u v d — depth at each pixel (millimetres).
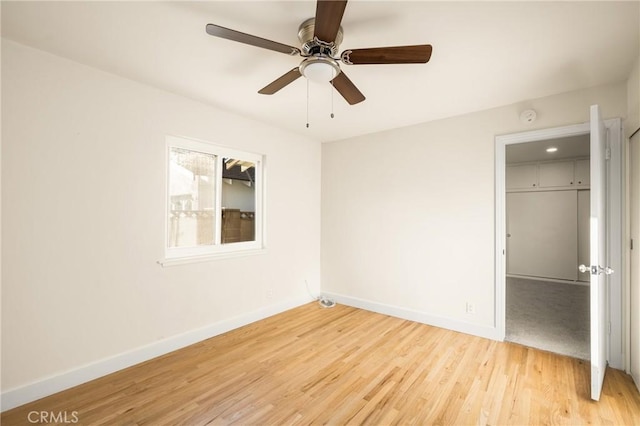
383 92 2494
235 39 1437
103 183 2174
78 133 2055
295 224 3793
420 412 1767
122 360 2242
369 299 3688
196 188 2850
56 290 1959
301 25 1646
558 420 1694
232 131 3025
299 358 2422
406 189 3389
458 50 1864
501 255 2775
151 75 2246
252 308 3242
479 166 2893
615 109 2271
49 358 1924
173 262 2541
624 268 2219
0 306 1761
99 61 2041
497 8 1492
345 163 3953
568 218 5340
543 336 2875
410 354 2496
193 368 2258
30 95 1861
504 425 1659
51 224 1940
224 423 1666
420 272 3266
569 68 2078
